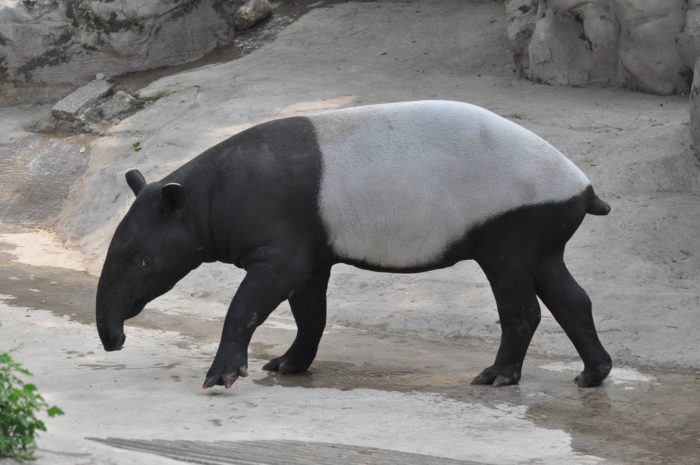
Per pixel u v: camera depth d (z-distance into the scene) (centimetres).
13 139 5441
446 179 2306
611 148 4153
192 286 3559
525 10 5391
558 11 5197
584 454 1889
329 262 2384
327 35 6156
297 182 2294
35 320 3031
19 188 4875
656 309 3017
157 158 4594
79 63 6062
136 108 5575
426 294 3281
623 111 4653
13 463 1422
